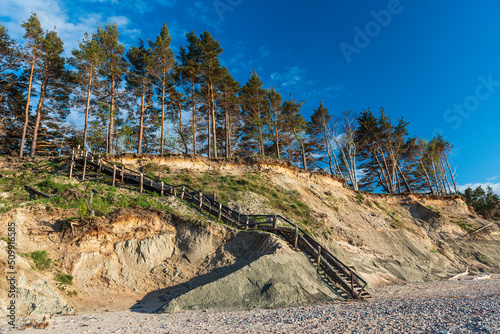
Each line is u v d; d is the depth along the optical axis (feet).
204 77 127.54
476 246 111.04
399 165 175.42
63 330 28.63
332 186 118.52
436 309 35.37
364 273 72.13
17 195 65.51
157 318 35.78
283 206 86.33
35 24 107.45
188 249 57.06
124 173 78.43
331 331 27.55
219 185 88.79
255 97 145.48
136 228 56.39
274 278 47.93
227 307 41.93
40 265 43.27
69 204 57.26
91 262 48.80
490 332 24.61
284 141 157.99
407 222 116.98
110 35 119.03
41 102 112.88
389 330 26.78
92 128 124.26
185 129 144.46
